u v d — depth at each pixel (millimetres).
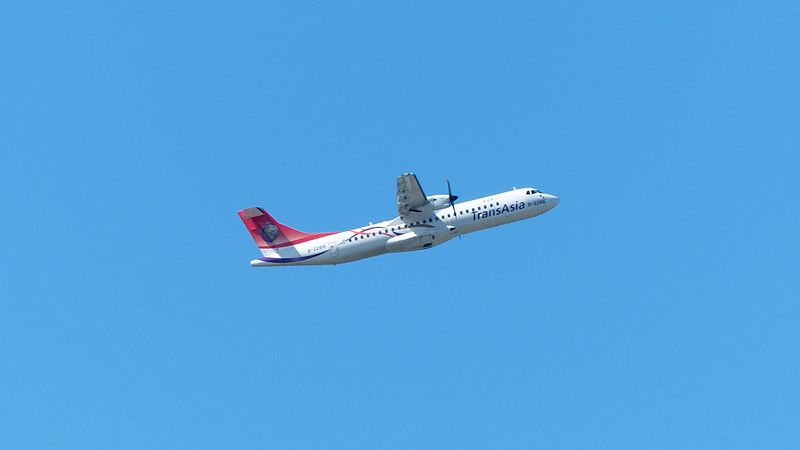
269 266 154500
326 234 155125
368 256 155125
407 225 154250
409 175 142875
